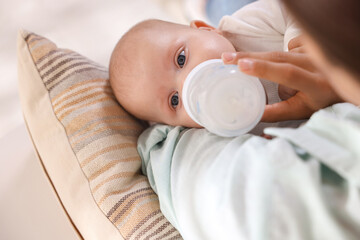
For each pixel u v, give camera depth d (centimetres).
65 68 93
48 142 91
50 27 141
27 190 101
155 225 79
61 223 95
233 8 140
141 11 142
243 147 65
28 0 148
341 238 49
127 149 89
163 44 85
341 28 33
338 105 66
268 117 75
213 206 62
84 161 87
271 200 54
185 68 82
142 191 84
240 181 59
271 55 70
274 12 96
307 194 52
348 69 36
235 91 67
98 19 141
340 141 56
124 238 79
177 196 73
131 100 91
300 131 58
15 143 109
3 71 134
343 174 52
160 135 90
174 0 145
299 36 80
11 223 97
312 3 34
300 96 73
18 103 129
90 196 84
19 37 95
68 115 90
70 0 147
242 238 55
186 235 67
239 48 99
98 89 94
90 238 84
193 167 73
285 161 55
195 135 81
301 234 51
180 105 85
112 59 94
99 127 89
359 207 49
